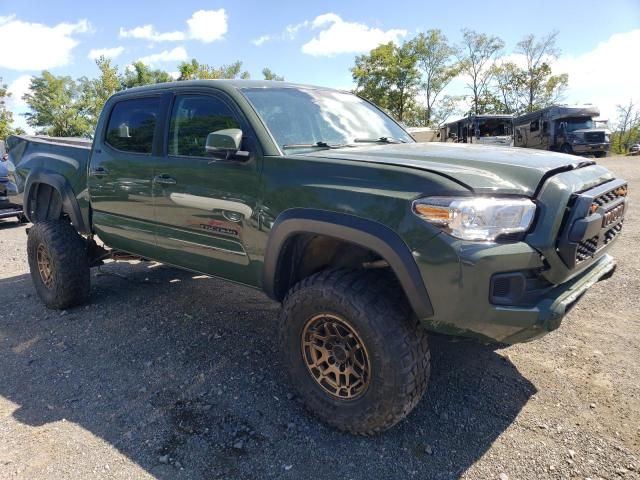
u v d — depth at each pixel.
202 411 2.86
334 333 2.59
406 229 2.24
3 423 2.80
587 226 2.29
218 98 3.17
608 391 2.92
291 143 2.96
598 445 2.47
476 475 2.30
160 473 2.37
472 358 3.38
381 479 2.30
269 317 4.24
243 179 2.91
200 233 3.25
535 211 2.29
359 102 3.98
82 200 4.29
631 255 5.52
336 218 2.45
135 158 3.66
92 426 2.75
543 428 2.62
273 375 3.24
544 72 44.06
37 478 2.34
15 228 9.52
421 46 40.31
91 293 4.96
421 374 2.41
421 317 2.29
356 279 2.49
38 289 4.67
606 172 2.86
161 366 3.42
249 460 2.45
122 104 3.92
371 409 2.45
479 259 2.12
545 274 2.31
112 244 4.16
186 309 4.46
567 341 3.55
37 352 3.71
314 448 2.52
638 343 3.47
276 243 2.73
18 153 5.22
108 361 3.53
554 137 24.08
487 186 2.22
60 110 47.19
